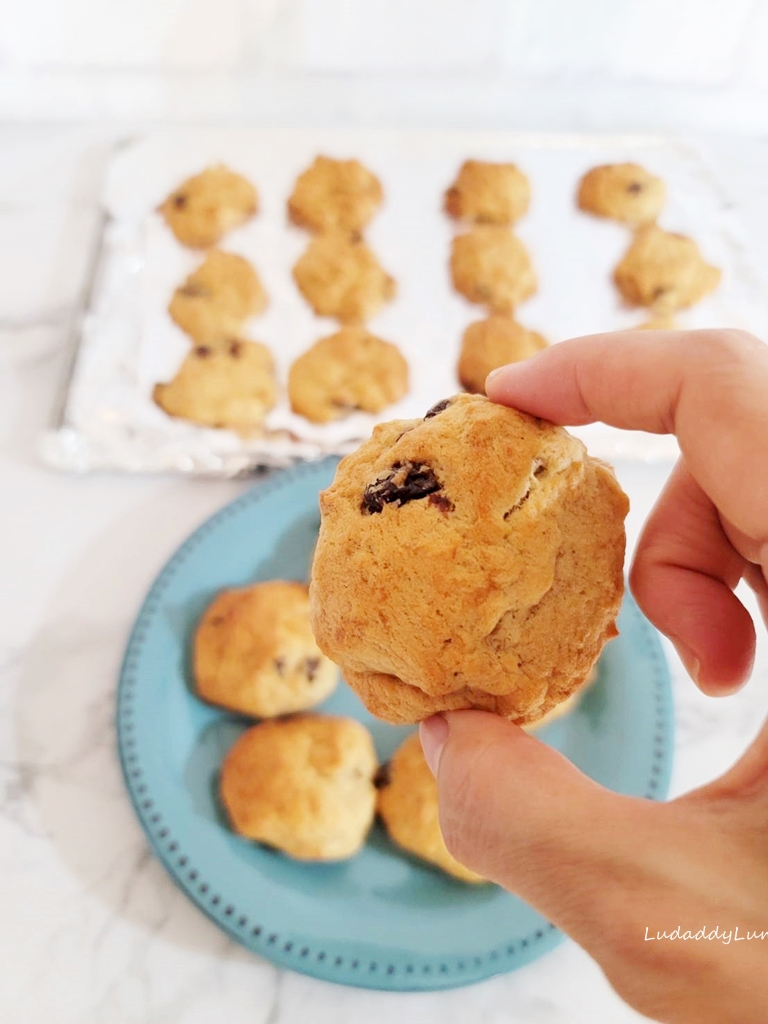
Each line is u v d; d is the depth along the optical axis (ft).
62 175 1.80
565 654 0.87
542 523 0.86
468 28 1.82
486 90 1.92
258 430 1.52
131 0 1.75
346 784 1.20
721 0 1.78
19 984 1.15
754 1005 0.75
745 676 1.01
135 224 1.71
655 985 0.78
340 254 1.68
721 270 1.72
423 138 1.84
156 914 1.18
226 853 1.16
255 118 1.91
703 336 0.92
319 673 1.28
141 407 1.53
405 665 0.86
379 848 1.19
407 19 1.80
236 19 1.79
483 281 1.67
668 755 1.22
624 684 1.27
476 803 0.86
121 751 1.20
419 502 0.86
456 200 1.76
